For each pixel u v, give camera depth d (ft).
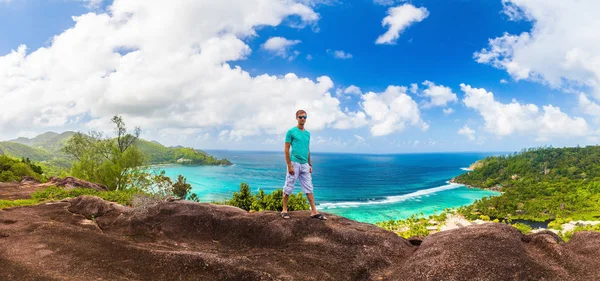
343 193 641.40
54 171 390.42
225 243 24.48
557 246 17.88
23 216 29.99
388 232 23.93
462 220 346.54
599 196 480.23
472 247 18.21
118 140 127.13
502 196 516.73
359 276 18.78
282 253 21.39
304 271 18.83
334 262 19.93
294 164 26.27
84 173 123.24
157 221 27.76
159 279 17.92
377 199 564.30
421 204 510.17
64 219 30.19
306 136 26.94
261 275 17.75
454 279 16.01
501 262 16.78
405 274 17.46
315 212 26.37
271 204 67.00
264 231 24.53
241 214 27.71
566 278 15.43
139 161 124.67
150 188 38.70
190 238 25.46
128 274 18.30
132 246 21.72
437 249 18.93
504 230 20.15
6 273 17.47
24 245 21.72
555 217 403.54
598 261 16.03
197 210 28.50
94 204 32.63
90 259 19.90
